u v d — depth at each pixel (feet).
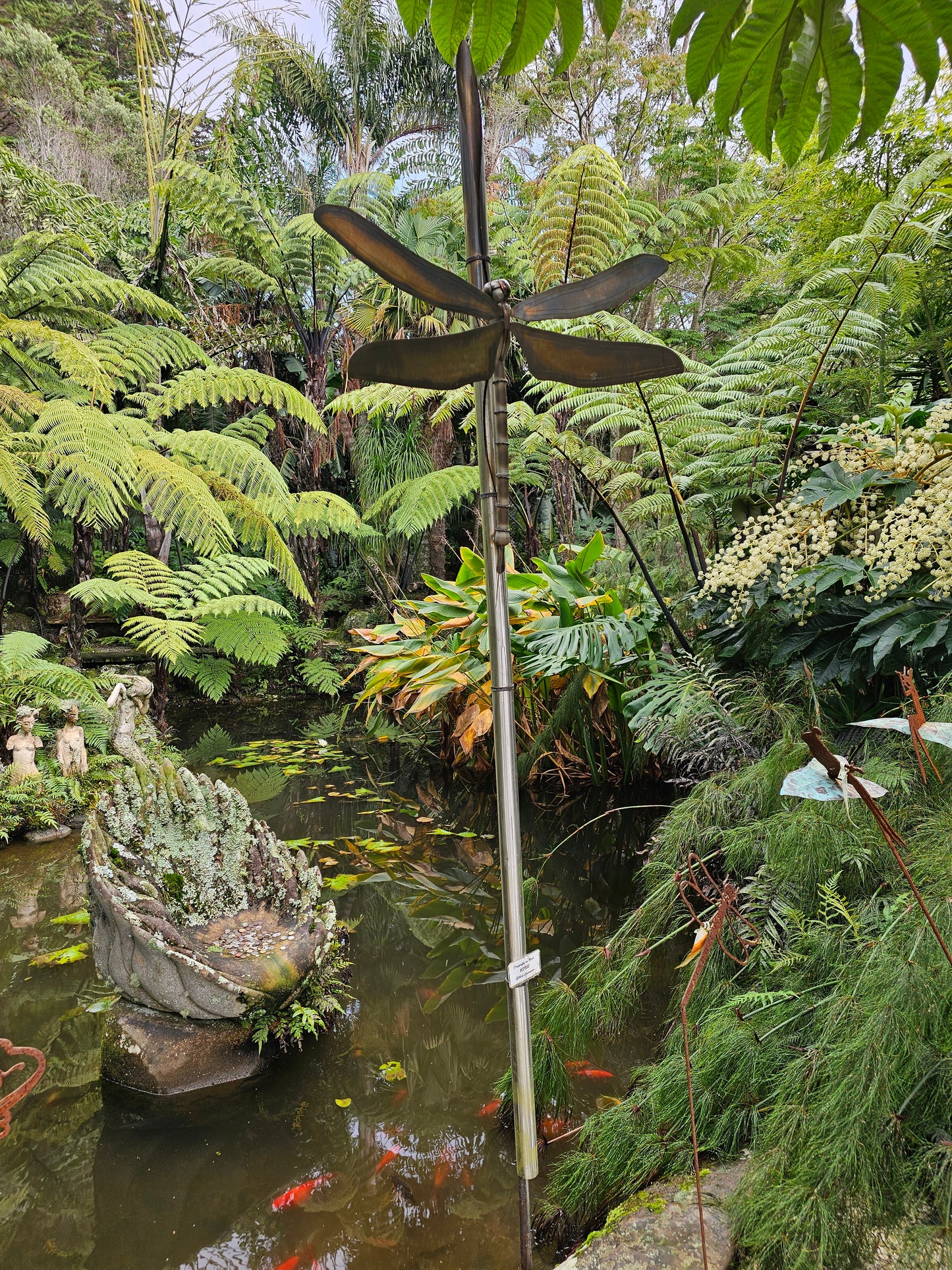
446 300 3.65
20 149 33.04
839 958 5.05
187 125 25.50
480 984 7.86
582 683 12.55
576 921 9.16
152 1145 5.58
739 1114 4.67
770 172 22.52
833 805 5.88
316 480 30.04
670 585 13.62
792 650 8.13
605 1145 4.92
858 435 7.63
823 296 12.13
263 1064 6.56
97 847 6.86
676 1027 6.15
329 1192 5.12
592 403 11.05
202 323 27.02
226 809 8.05
